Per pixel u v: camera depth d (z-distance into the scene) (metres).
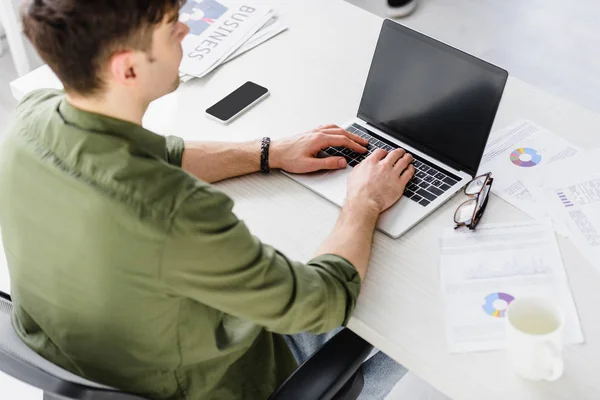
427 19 3.14
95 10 0.99
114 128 1.08
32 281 1.14
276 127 1.63
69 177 1.05
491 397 1.14
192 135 1.62
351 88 1.71
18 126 1.13
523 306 1.15
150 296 1.08
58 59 1.03
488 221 1.39
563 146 1.52
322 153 1.55
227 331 1.30
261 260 1.12
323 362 1.23
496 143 1.54
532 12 3.12
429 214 1.42
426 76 1.50
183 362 1.20
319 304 1.18
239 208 1.46
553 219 1.38
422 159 1.51
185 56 1.80
